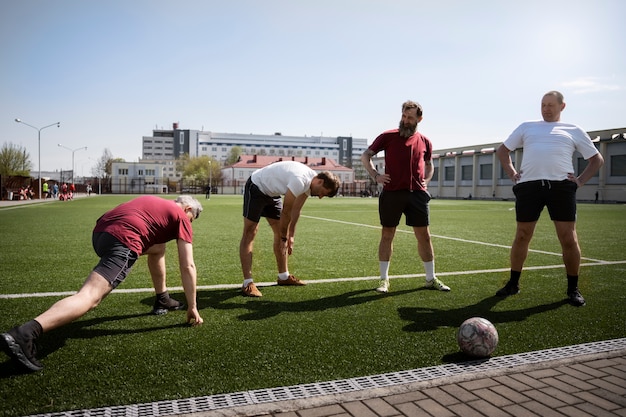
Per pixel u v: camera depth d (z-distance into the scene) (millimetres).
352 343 2980
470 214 19453
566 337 3137
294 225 4418
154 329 3242
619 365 2656
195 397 2176
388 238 4637
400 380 2406
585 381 2428
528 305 4031
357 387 2311
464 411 2082
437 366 2604
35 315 3557
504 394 2266
